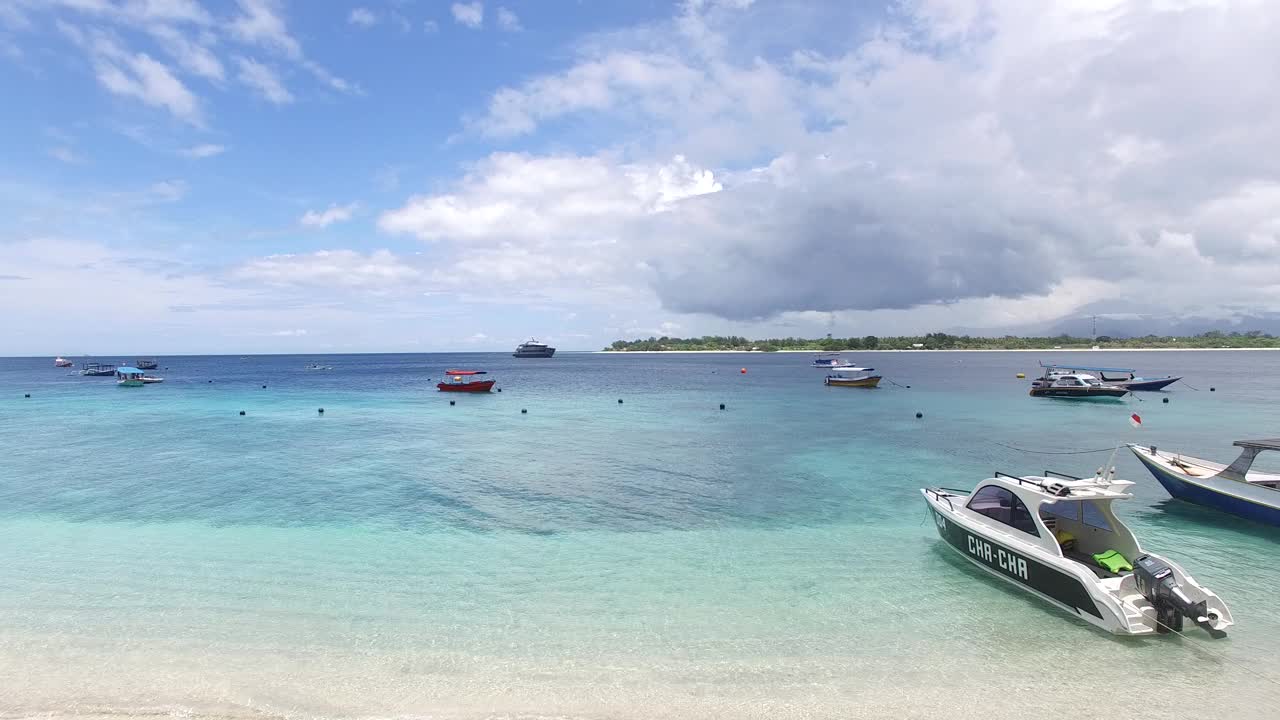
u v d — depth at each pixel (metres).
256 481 25.47
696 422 45.69
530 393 76.12
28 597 13.11
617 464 29.16
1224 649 10.52
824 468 27.97
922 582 13.79
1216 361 160.25
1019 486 13.15
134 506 21.38
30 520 19.55
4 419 48.72
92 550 16.45
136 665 10.23
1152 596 10.80
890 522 19.09
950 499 16.11
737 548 16.56
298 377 122.00
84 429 42.53
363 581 14.13
